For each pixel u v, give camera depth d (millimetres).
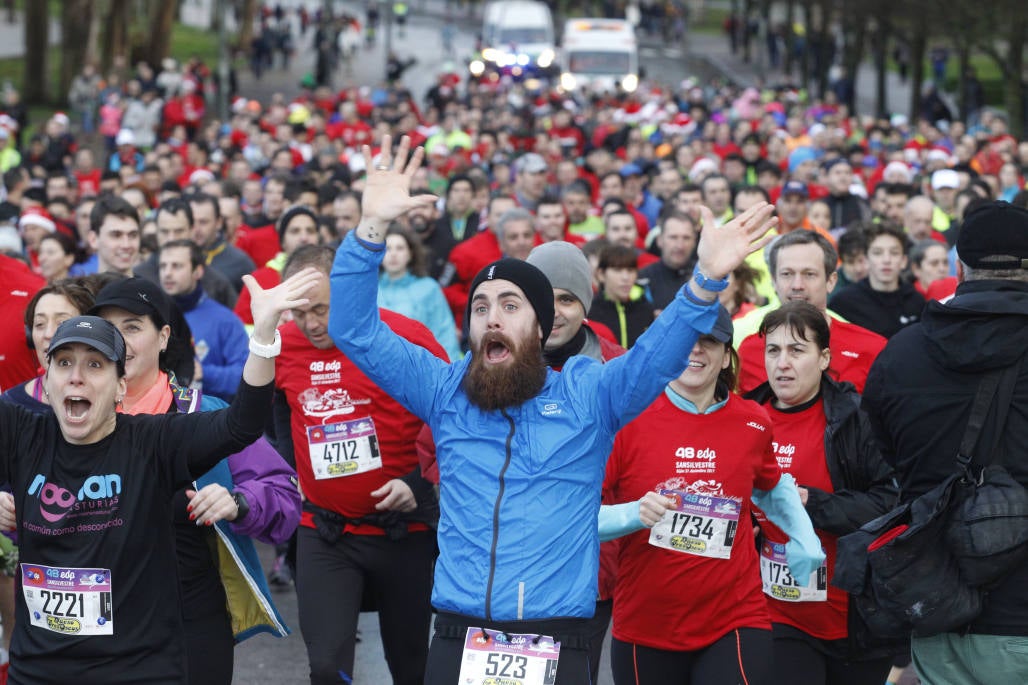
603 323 11008
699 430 6461
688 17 107500
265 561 11672
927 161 25047
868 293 11344
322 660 7199
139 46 72062
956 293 5746
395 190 5426
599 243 11289
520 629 5195
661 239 12844
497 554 5230
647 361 5203
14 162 29766
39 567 5402
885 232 11148
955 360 5543
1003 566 5406
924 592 5531
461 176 16734
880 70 58031
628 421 5379
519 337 5355
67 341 5305
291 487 6422
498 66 66688
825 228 15609
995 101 63094
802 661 6855
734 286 10188
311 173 23094
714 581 6406
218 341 10289
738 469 6438
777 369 6988
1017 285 5609
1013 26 42938
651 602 6465
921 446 5688
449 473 5406
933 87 53125
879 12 52031
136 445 5469
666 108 44094
